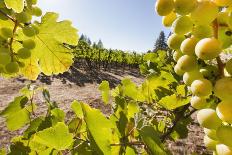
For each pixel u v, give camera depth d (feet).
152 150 6.04
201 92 4.00
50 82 63.31
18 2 5.96
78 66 93.91
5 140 29.12
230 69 3.88
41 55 7.99
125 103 9.43
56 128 6.26
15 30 6.43
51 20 7.56
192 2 3.76
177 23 4.16
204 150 23.89
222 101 3.73
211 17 3.82
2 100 47.96
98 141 6.22
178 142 25.32
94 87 64.13
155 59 17.53
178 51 4.77
